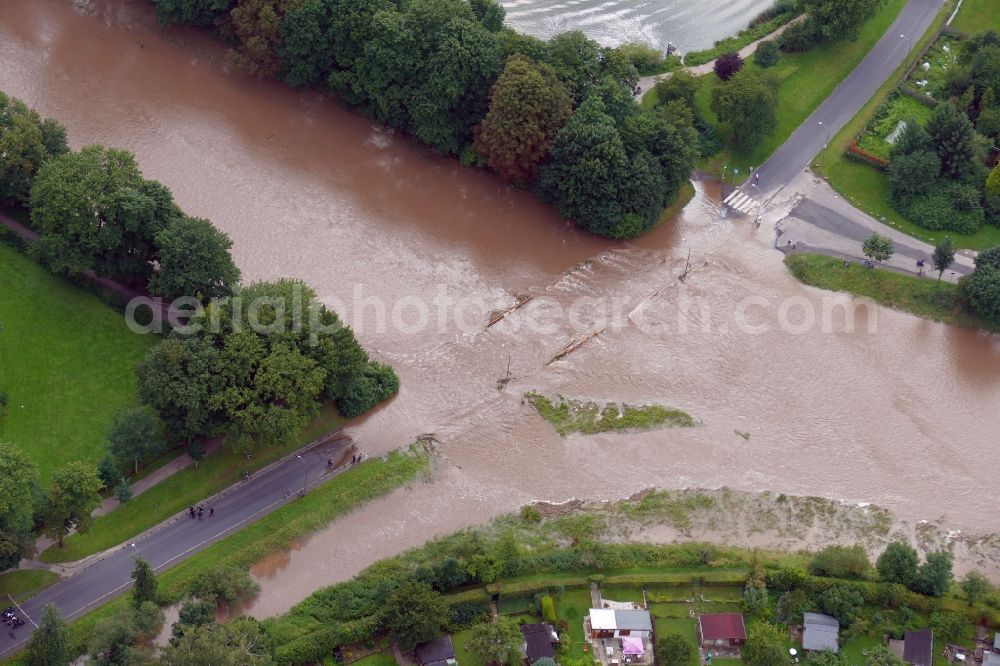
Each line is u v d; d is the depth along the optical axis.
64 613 197.62
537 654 195.88
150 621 189.12
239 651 180.00
